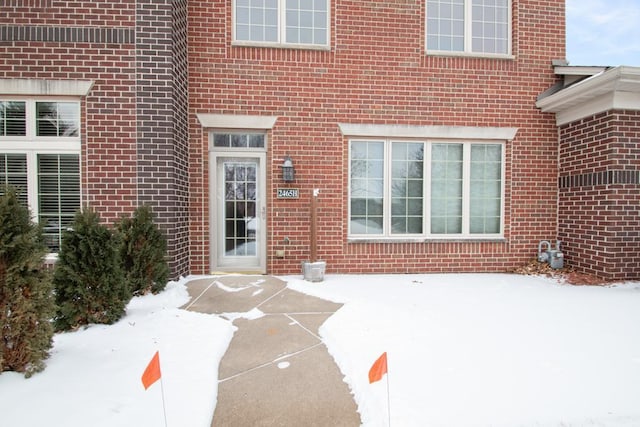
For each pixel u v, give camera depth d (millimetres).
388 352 3184
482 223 6887
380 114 6484
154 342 3389
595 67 6473
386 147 6586
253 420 2387
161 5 5320
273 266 6320
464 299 4875
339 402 2584
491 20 6914
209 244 6207
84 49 5266
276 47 6230
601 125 5980
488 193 6887
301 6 6453
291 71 6289
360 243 6480
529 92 6816
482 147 6852
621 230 5844
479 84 6695
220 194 6367
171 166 5387
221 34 6109
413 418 2238
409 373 2809
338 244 6438
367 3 6445
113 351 3182
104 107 5312
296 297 4914
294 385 2801
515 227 6832
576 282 5852
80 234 3672
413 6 6539
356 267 6488
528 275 6488
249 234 6465
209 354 3174
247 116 6168
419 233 6746
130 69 5309
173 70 5414
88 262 3719
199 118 6066
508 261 6809
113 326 3740
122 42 5305
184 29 5898
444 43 6781
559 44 6895
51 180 5352
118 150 5332
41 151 5301
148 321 3900
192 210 6133
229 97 6148
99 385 2605
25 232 2768
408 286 5594
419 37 6559
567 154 6668
